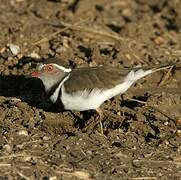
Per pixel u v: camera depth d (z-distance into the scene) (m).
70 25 18.92
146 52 17.64
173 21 20.81
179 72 16.25
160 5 22.20
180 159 12.59
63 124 14.09
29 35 18.16
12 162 12.08
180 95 15.20
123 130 13.81
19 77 16.05
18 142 12.93
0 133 13.27
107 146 13.02
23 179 11.52
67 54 17.02
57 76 14.07
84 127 13.98
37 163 12.07
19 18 19.73
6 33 18.27
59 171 11.83
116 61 16.67
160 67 14.21
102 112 14.02
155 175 11.93
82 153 12.64
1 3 21.50
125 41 18.25
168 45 18.62
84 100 13.59
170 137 13.52
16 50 17.23
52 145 12.90
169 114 14.53
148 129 13.84
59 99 13.91
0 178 11.50
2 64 16.66
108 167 12.12
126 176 11.81
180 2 21.88
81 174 11.76
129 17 21.08
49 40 17.95
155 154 12.77
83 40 18.11
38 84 15.83
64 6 21.28
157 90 15.67
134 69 14.02
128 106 14.99
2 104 14.58
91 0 21.33
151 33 19.36
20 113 14.19
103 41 18.22
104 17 20.78
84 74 13.76
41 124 13.84
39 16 20.20
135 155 12.70
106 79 13.65
